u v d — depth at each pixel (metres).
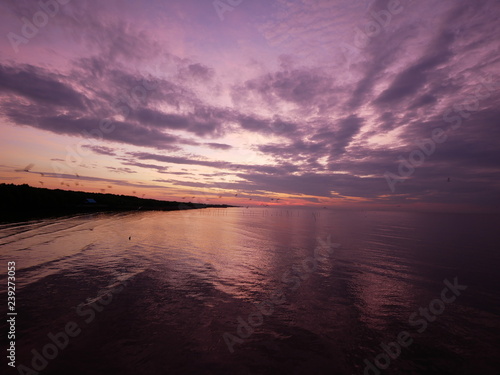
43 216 37.75
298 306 7.79
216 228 29.58
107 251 14.67
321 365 5.04
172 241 18.89
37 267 11.11
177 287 9.11
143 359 5.02
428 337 6.17
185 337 5.88
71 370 4.61
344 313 7.38
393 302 8.18
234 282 9.83
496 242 19.84
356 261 13.34
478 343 5.94
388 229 30.16
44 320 6.51
